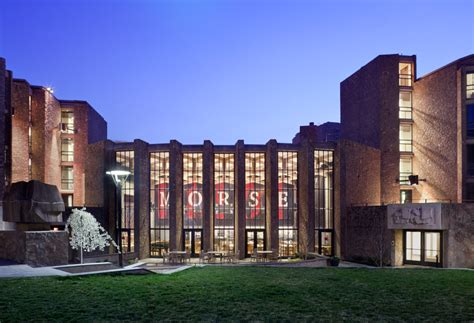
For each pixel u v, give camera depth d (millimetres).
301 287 16016
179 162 42812
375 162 42750
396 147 42812
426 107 42125
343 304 13039
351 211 40781
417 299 13883
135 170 41562
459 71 38438
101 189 42312
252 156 44031
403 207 34656
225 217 43750
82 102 50094
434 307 12719
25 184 21125
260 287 15875
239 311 12000
